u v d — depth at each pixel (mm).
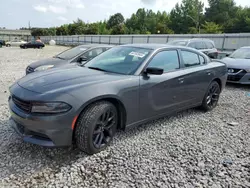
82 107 2721
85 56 6805
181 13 72000
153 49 3768
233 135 3746
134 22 87500
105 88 2934
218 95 5172
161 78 3609
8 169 2580
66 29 83500
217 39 21797
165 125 4074
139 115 3404
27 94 2703
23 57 18000
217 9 69750
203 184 2451
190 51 4430
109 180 2459
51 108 2559
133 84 3219
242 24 59344
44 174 2521
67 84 2852
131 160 2863
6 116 4145
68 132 2678
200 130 3910
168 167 2742
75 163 2752
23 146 3080
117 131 3697
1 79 7883
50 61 6703
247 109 5223
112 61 3760
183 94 4098
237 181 2520
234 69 7484
